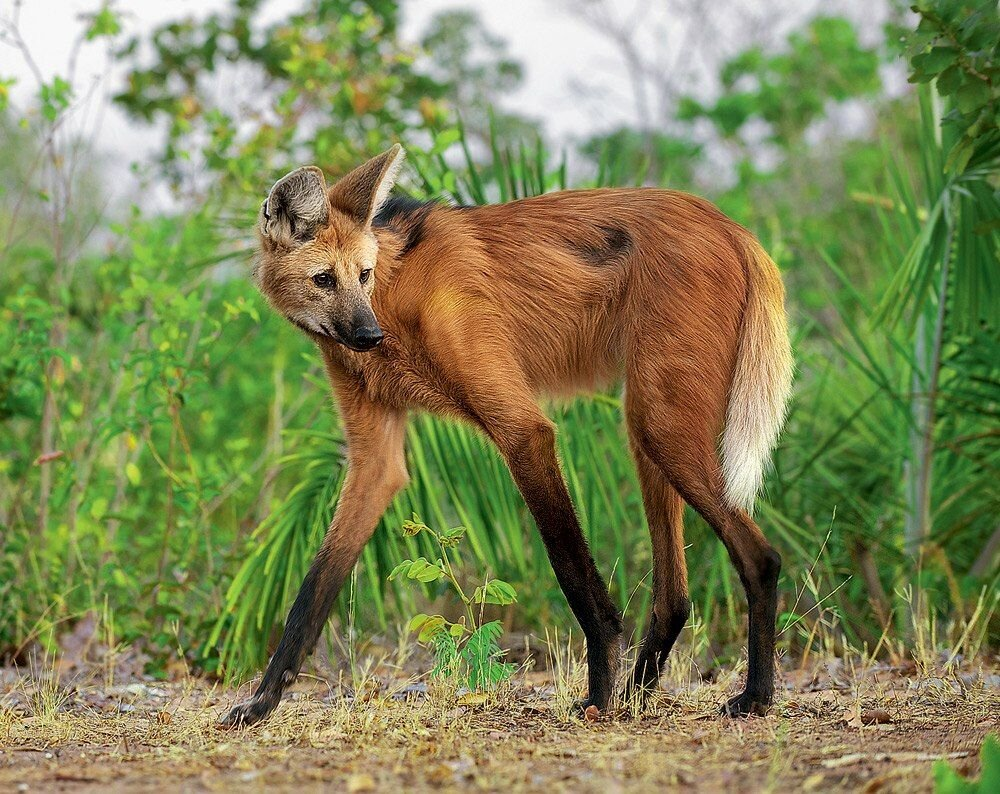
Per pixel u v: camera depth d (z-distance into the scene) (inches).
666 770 191.9
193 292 390.0
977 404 365.1
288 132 454.9
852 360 382.3
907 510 371.9
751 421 258.8
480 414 266.4
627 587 374.9
